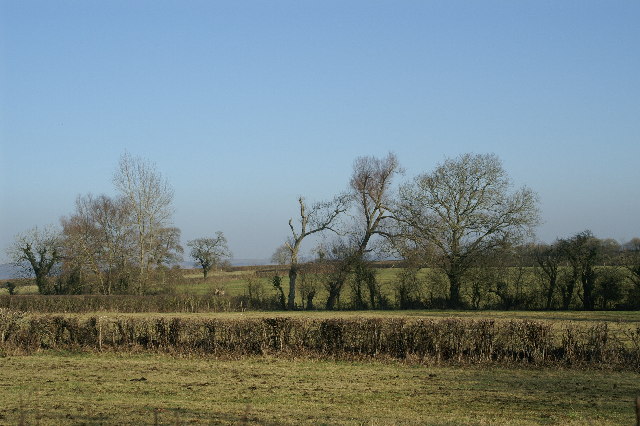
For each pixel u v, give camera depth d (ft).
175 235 218.18
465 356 77.82
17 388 60.70
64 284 197.77
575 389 61.11
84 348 87.10
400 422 46.70
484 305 169.68
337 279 179.42
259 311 170.40
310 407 52.54
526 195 171.94
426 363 75.92
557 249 163.32
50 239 201.67
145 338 88.22
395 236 177.47
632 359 73.82
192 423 45.93
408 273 177.06
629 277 157.28
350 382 64.49
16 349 86.22
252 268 262.26
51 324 89.97
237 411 50.39
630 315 139.13
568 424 46.83
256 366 74.59
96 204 200.75
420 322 80.33
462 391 60.03
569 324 78.74
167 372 70.33
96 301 165.68
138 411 49.96
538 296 164.25
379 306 177.99
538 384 63.72
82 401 54.19
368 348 81.35
